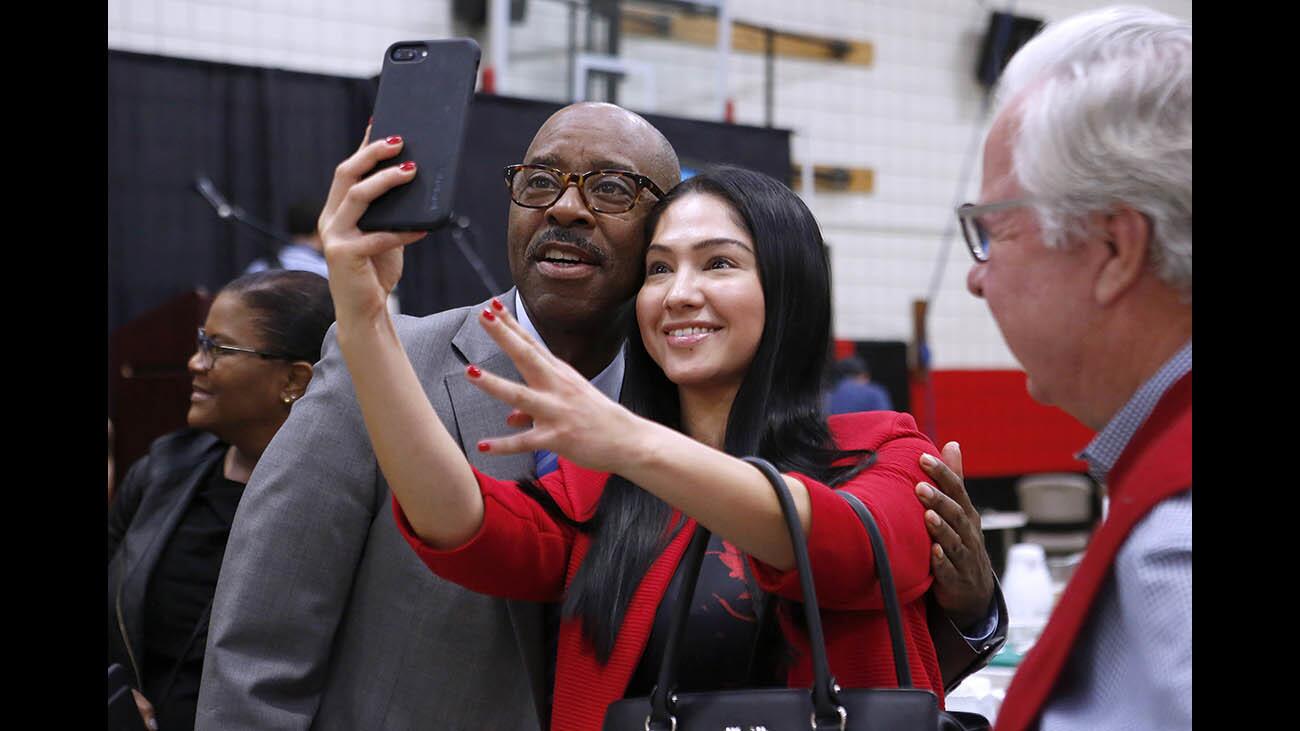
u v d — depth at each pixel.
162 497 2.01
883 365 7.09
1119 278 0.88
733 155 5.84
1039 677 0.90
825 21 7.80
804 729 1.04
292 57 6.26
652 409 1.44
